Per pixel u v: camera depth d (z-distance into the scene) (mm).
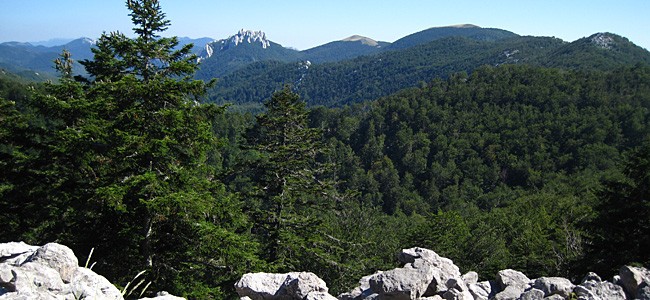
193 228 11375
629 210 15062
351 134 101375
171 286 11219
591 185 58938
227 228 13203
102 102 10734
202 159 12438
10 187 11906
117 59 12062
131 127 11055
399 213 68062
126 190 9719
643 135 78500
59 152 10922
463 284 7152
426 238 26094
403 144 91438
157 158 11133
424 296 6832
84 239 11086
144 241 11266
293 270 16516
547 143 85000
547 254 23406
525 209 51531
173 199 10016
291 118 17250
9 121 11875
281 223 16656
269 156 16609
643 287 6211
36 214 11875
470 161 84000
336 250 17766
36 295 4262
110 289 5492
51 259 5262
